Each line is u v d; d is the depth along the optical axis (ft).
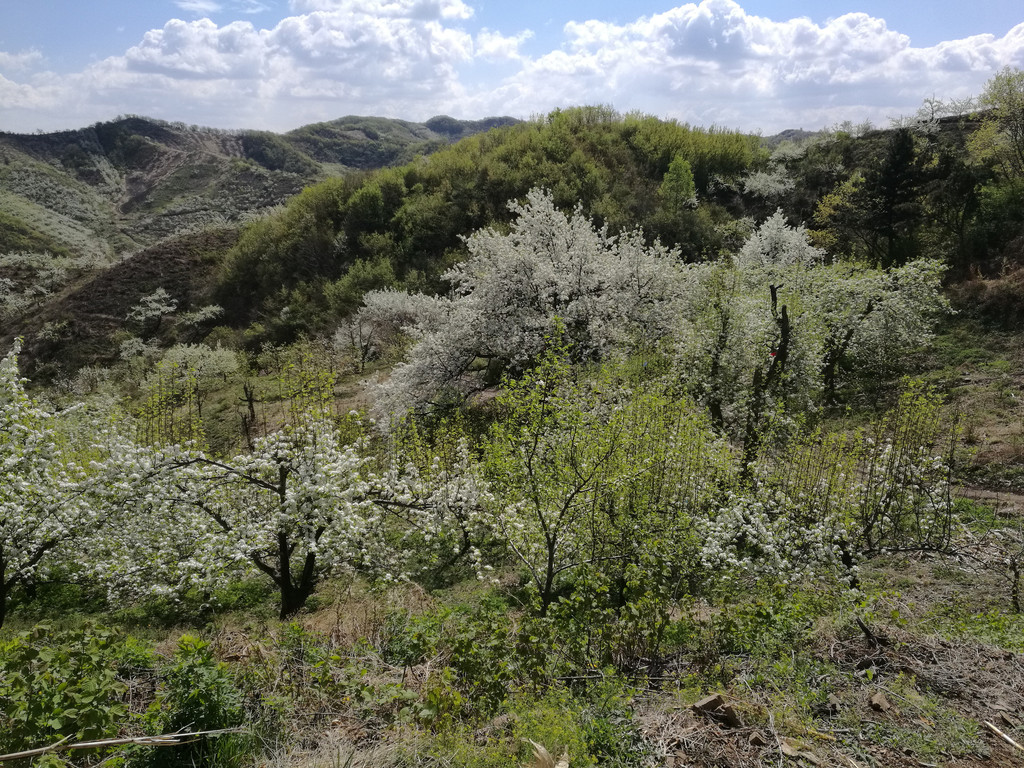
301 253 145.69
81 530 31.73
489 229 64.49
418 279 121.70
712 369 51.67
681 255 111.14
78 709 10.76
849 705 13.34
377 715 13.32
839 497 28.89
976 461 42.32
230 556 29.40
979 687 13.98
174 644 17.52
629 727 12.14
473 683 14.37
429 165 163.12
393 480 34.19
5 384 30.19
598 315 60.18
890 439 35.53
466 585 31.50
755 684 14.24
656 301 62.28
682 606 19.16
